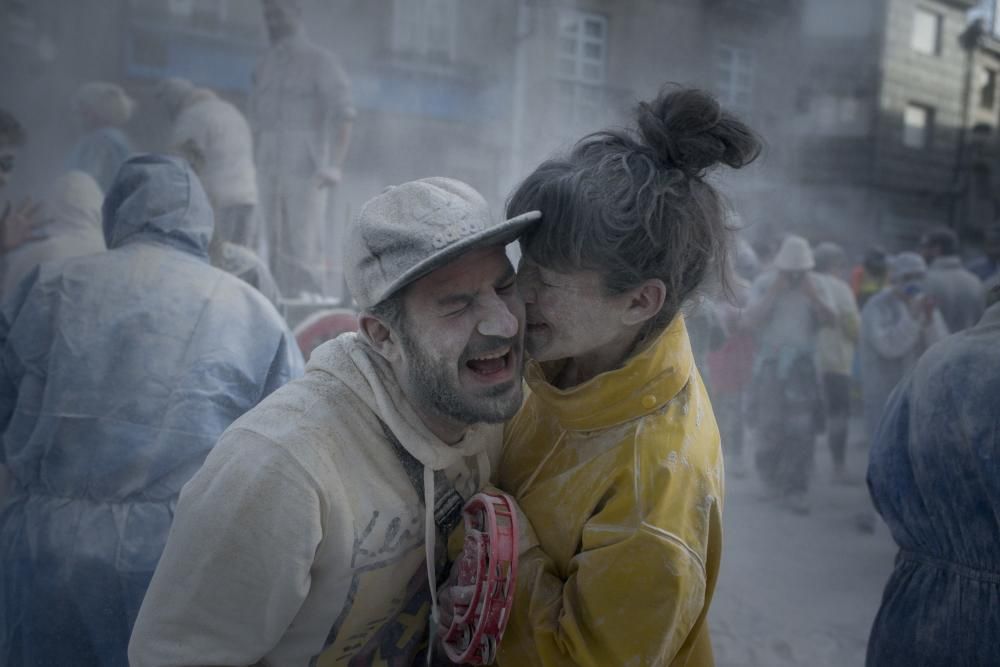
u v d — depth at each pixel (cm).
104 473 166
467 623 108
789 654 303
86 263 179
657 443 113
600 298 112
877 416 498
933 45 1224
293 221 448
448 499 119
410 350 106
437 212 104
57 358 170
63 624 166
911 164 1203
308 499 102
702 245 115
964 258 1166
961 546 146
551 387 120
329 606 110
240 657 105
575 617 109
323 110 454
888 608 161
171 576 104
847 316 505
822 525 448
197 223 189
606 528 110
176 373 171
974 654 143
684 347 121
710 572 120
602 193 107
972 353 146
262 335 183
